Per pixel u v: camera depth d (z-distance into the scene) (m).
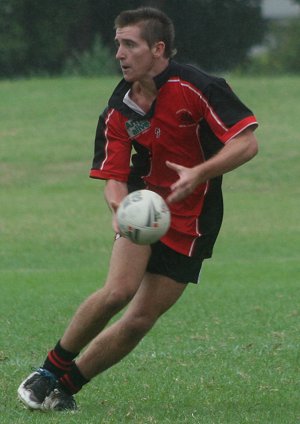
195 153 20.86
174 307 37.31
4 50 158.25
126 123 20.88
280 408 21.70
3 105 113.12
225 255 55.25
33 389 21.28
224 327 33.19
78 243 58.78
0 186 80.62
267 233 62.00
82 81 129.00
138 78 20.25
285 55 170.50
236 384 24.22
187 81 20.19
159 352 28.80
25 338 31.38
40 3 158.62
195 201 21.02
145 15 20.20
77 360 21.53
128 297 20.45
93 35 164.00
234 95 20.17
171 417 20.70
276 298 39.38
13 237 60.31
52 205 71.94
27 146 95.25
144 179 21.30
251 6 168.75
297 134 98.88
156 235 19.56
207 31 166.12
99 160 21.33
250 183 81.19
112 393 23.39
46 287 43.03
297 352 28.44
